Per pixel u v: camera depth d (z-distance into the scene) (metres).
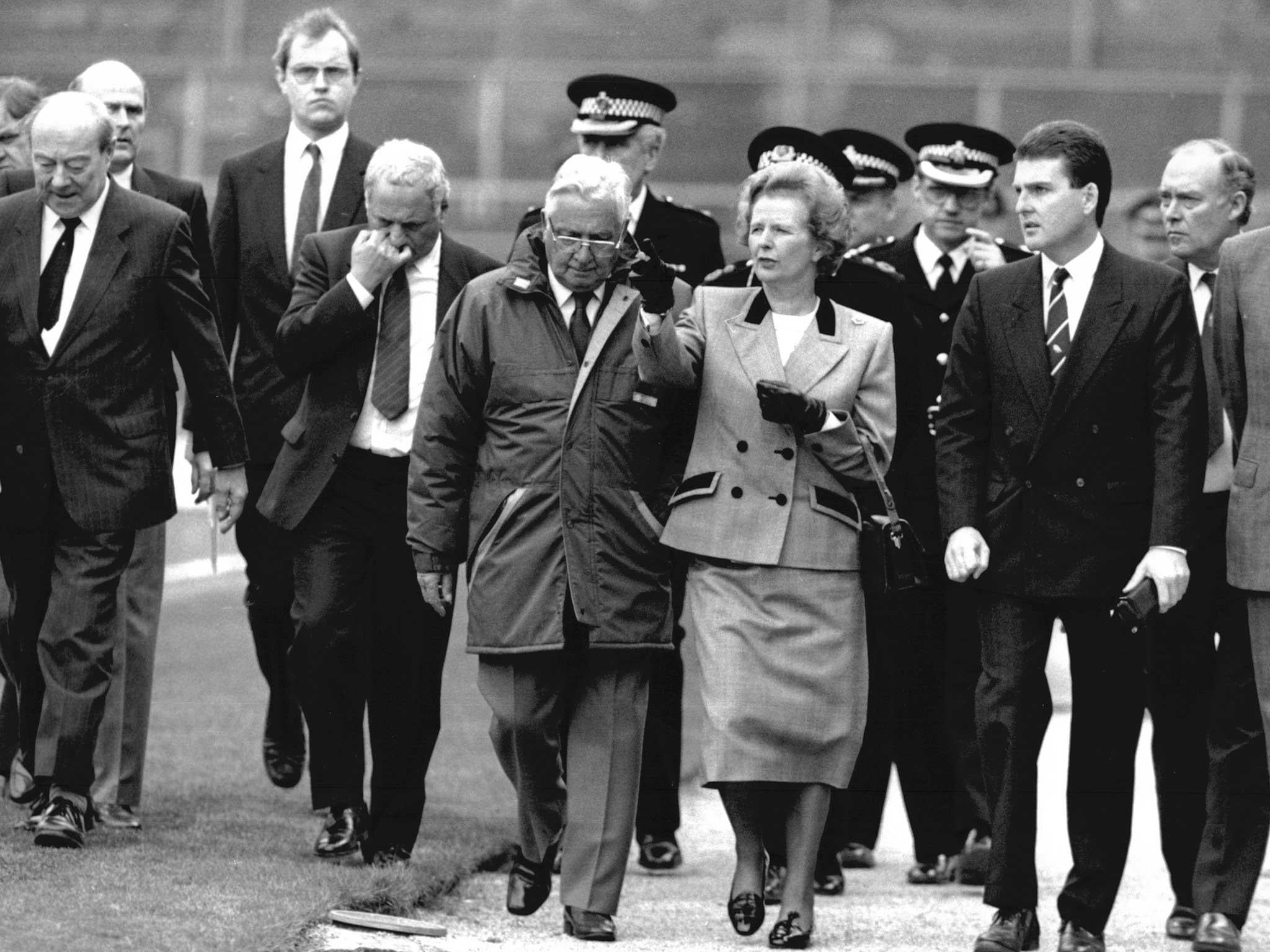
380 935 23.34
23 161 32.25
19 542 27.00
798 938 24.06
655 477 24.50
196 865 25.38
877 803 31.48
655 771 29.77
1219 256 26.59
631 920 25.73
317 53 30.88
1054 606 24.42
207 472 28.42
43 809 26.94
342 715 27.23
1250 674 25.30
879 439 24.52
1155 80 93.81
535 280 24.36
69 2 108.62
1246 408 24.44
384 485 27.00
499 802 32.91
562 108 97.00
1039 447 24.03
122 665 28.28
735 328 24.61
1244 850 25.09
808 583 24.20
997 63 108.69
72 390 26.48
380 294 27.05
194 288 27.25
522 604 23.92
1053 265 24.45
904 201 49.03
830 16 110.31
